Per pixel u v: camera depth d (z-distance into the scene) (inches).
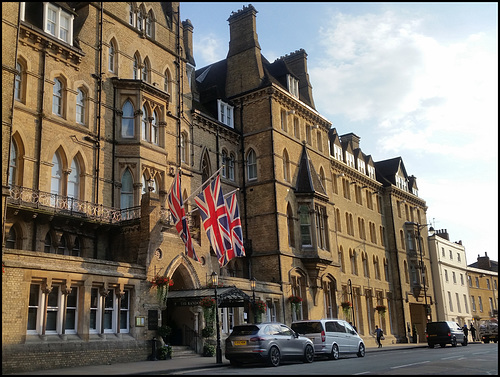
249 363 838.5
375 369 671.1
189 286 1005.8
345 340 962.7
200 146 1336.1
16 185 847.7
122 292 850.1
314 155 1624.0
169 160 1200.8
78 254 959.6
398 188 2256.4
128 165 1077.8
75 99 1013.8
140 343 859.4
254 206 1401.3
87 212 975.6
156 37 1259.2
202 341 1003.9
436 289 2397.9
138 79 1114.7
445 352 1112.8
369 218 2043.6
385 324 1964.8
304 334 917.2
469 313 2625.5
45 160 926.4
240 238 1077.1
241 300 1050.1
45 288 727.1
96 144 1034.1
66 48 994.1
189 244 922.7
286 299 1310.3
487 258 3169.3
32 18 969.5
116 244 984.3
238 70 1547.7
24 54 922.7
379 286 1977.1
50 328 743.1
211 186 1022.4
